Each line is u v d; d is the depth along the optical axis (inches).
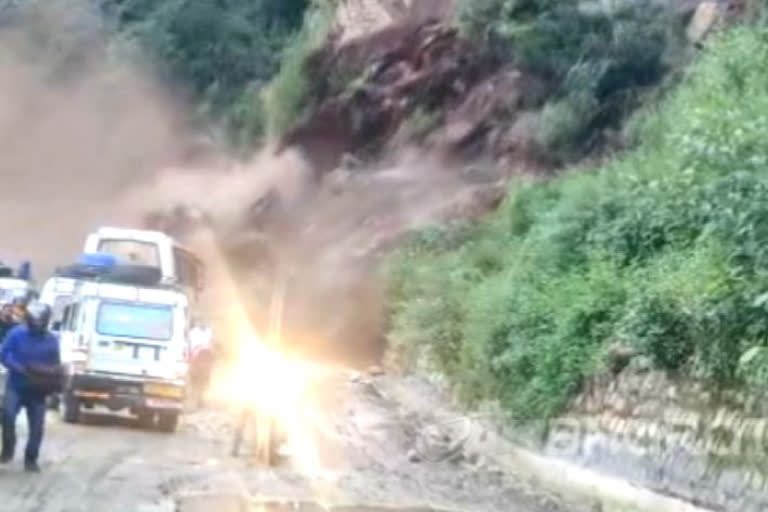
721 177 802.2
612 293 916.0
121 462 821.2
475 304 1243.8
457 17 2354.8
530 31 2073.1
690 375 743.1
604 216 1064.2
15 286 1366.9
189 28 2994.6
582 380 909.2
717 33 1349.7
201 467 824.3
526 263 1167.6
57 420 1082.1
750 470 650.8
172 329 1078.4
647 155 1173.1
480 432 1083.9
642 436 783.1
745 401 674.8
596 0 2012.8
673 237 911.7
